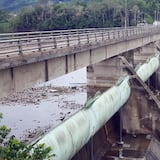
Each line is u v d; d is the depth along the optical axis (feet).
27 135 166.61
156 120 148.87
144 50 240.73
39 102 233.55
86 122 97.14
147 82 209.36
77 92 264.11
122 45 168.96
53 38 100.27
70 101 235.61
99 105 110.52
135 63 225.15
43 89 271.08
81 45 109.60
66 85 289.12
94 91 162.40
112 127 147.84
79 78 323.16
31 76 84.38
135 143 140.87
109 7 522.47
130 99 150.61
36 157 48.26
